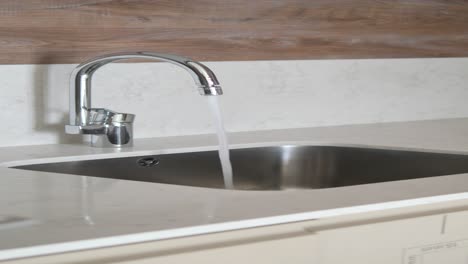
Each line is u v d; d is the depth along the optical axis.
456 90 1.85
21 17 1.25
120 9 1.35
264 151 1.38
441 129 1.61
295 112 1.61
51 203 0.79
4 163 1.10
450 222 0.89
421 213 0.88
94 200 0.80
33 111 1.29
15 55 1.26
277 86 1.57
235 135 1.48
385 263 0.84
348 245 0.80
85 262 0.64
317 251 0.77
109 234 0.65
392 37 1.71
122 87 1.38
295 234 0.76
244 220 0.72
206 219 0.71
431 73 1.80
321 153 1.41
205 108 1.49
